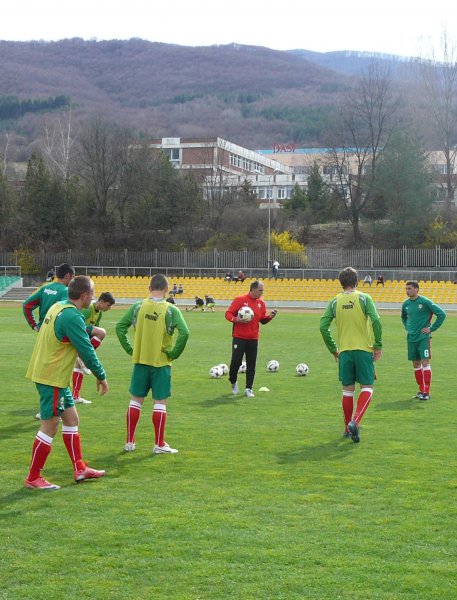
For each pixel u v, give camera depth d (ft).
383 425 36.11
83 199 247.70
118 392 46.93
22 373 56.59
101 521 21.02
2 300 189.37
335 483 25.08
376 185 235.40
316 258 202.49
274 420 37.42
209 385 50.72
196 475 26.20
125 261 212.02
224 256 206.39
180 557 18.38
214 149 309.83
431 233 221.25
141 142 272.10
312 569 17.63
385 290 176.14
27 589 16.57
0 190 243.81
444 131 256.52
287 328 111.14
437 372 58.54
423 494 23.73
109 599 16.10
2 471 26.71
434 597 16.16
